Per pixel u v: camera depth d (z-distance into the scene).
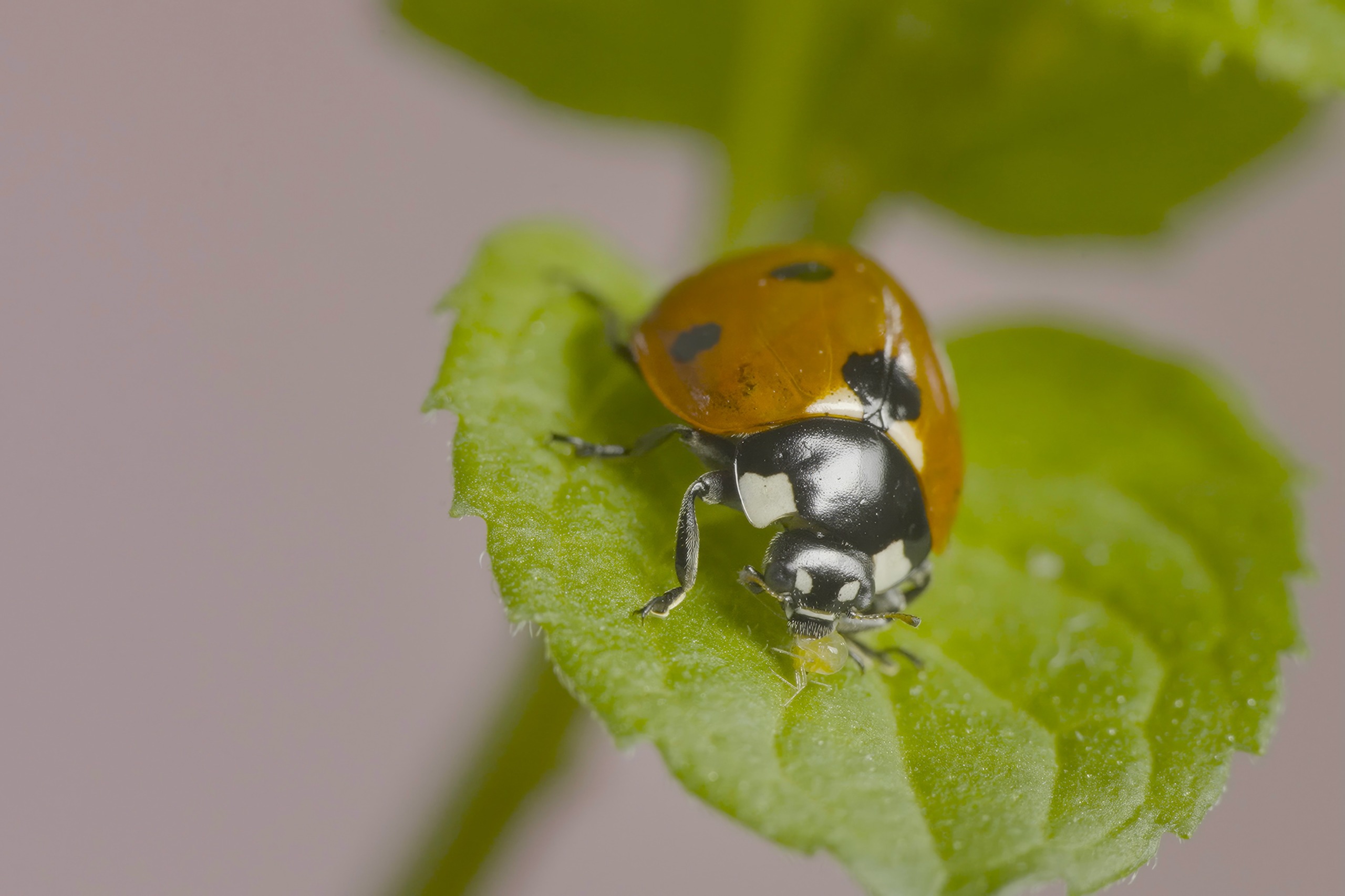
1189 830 0.07
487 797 0.08
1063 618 0.08
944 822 0.07
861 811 0.07
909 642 0.08
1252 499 0.08
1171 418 0.08
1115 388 0.08
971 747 0.08
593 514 0.08
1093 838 0.07
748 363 0.08
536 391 0.08
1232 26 0.08
